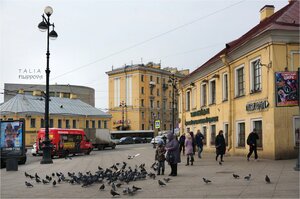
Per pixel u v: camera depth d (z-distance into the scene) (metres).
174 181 13.79
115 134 84.00
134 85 93.81
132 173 14.72
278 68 21.61
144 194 11.12
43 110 63.62
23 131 23.19
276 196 9.94
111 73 98.69
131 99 94.38
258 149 23.17
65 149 36.53
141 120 93.00
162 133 76.44
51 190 12.57
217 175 15.09
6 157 21.52
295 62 21.81
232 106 27.62
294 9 24.52
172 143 15.59
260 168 17.02
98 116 73.06
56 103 68.50
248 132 24.78
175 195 10.74
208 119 32.78
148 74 95.88
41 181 14.70
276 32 21.45
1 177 17.11
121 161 26.16
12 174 18.45
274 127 21.23
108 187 12.92
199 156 25.25
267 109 22.03
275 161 20.41
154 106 97.38
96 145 53.12
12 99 63.88
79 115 69.00
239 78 27.08
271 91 21.64
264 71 22.53
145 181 14.09
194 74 36.66
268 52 22.02
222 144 21.12
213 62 30.70
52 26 24.55
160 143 16.30
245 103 25.38
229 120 27.80
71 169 20.62
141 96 93.44
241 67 26.33
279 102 20.69
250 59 24.64
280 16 23.72
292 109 21.44
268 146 21.88
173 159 15.52
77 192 11.99
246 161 21.27
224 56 28.00
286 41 21.75
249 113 24.64
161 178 14.84
